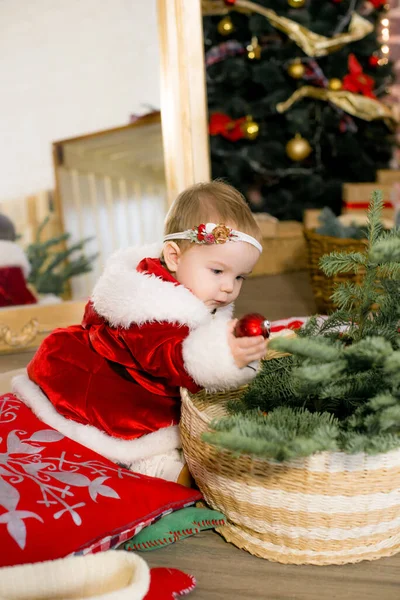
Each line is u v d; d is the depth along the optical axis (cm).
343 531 79
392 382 71
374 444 69
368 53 259
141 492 88
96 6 158
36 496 83
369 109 250
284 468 76
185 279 101
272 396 87
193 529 86
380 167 269
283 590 77
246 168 259
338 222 187
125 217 175
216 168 258
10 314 174
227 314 111
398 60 267
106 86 164
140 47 158
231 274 100
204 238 97
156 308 93
